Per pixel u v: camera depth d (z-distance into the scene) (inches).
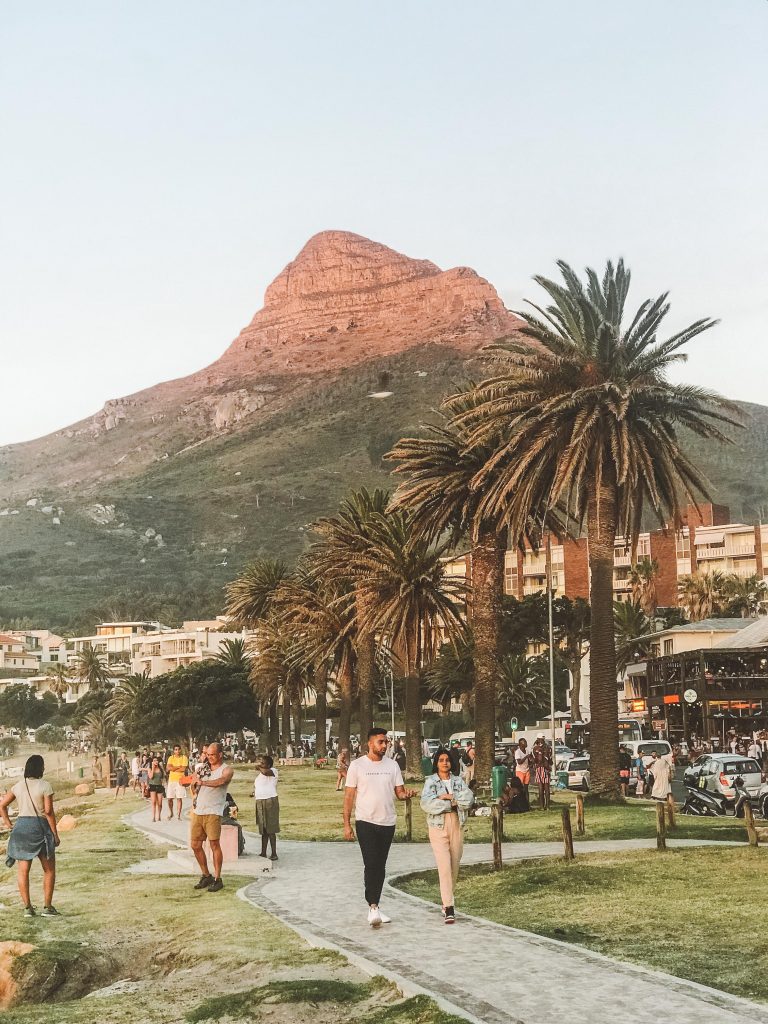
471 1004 329.4
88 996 436.5
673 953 414.9
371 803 476.7
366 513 2369.6
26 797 591.8
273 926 498.0
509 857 764.6
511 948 414.9
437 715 5132.9
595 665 1357.0
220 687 4746.6
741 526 4889.3
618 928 469.7
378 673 3469.5
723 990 358.0
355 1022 336.5
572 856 711.7
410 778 2028.8
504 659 4104.3
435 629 2071.9
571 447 1311.5
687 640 3410.4
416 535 1642.5
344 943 439.8
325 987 367.6
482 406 1397.6
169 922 546.9
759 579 4667.8
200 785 658.8
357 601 2124.8
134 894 652.1
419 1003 331.0
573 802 1374.3
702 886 573.0
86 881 739.4
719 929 456.8
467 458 1577.3
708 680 2851.9
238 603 3730.3
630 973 369.1
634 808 1244.5
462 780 492.7
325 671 3159.5
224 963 436.1
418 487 1576.0
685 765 2449.6
